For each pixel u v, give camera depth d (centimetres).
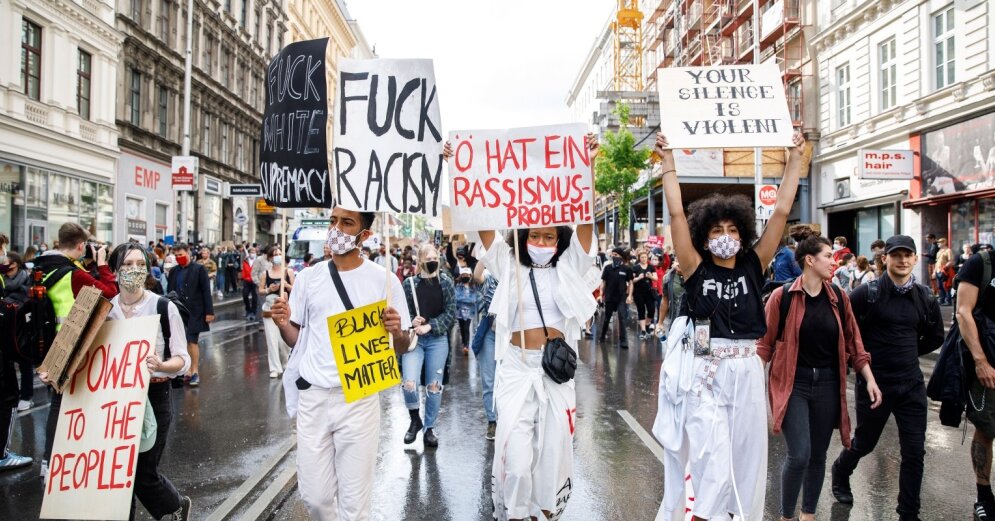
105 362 375
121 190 2497
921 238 1923
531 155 438
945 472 555
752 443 346
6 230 1856
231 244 2844
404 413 779
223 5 3575
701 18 3644
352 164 394
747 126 382
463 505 490
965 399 451
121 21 2480
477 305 1209
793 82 2691
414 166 400
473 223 440
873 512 464
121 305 398
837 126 2419
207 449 627
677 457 355
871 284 457
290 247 2755
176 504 398
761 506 348
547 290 422
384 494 512
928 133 1898
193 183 2138
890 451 615
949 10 1825
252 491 509
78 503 357
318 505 350
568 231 439
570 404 407
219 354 1243
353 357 354
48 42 2030
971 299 438
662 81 391
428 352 646
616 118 3662
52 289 552
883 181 2133
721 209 356
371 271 374
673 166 378
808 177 2577
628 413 767
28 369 774
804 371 423
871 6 2145
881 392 451
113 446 362
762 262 360
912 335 449
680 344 364
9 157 1855
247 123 4003
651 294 1495
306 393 355
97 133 2319
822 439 425
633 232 4059
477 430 701
